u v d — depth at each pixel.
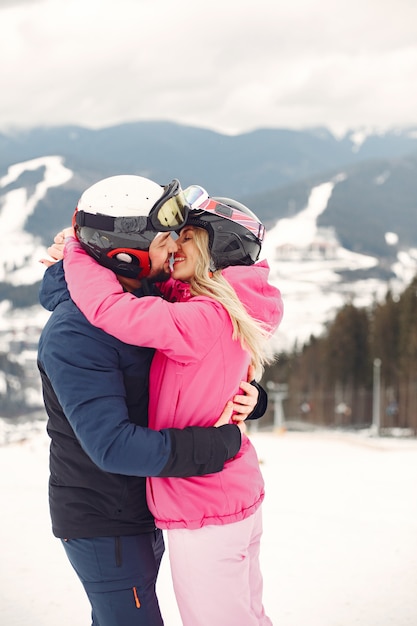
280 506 7.23
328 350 63.09
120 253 2.17
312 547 5.11
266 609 3.82
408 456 15.11
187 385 2.21
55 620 3.67
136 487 2.22
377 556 4.79
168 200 2.15
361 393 60.53
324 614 3.70
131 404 2.22
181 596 2.28
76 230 2.23
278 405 60.00
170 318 2.10
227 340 2.19
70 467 2.19
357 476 10.28
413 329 55.12
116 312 2.07
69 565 4.66
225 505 2.21
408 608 3.71
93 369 2.09
